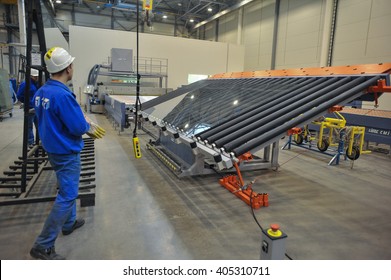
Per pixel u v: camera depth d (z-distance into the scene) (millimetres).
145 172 3605
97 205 2604
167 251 1915
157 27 16391
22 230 2135
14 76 11227
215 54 12797
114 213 2453
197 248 1964
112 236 2080
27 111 2400
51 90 1625
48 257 1744
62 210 1724
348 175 3861
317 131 5957
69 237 2047
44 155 3385
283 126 2025
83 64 10945
